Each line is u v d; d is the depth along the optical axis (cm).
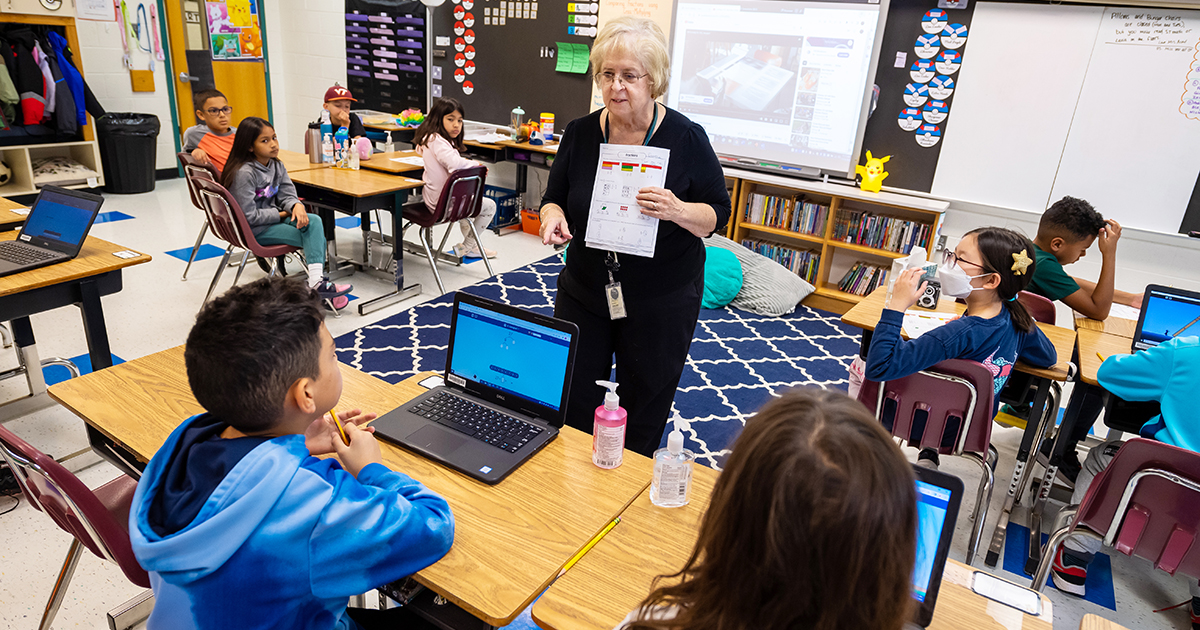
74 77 555
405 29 613
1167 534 162
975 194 420
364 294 421
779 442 61
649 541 123
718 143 481
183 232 514
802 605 60
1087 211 260
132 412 153
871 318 246
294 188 387
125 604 176
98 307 240
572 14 526
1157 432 201
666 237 184
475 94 592
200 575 88
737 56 458
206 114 417
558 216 193
